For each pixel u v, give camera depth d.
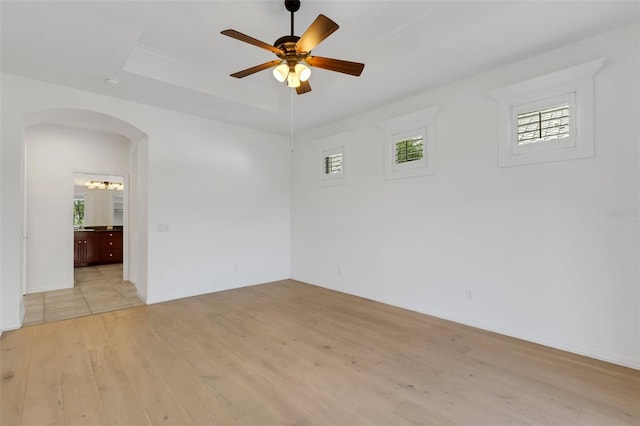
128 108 4.07
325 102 4.11
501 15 2.32
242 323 3.48
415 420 1.85
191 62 3.59
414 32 2.87
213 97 3.96
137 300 4.39
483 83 3.27
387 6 2.61
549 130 2.85
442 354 2.71
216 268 4.91
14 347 2.82
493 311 3.22
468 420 1.85
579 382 2.25
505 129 3.10
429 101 3.74
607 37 2.54
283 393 2.13
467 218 3.41
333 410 1.95
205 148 4.79
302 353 2.74
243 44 3.20
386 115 4.21
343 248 4.87
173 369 2.44
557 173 2.80
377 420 1.85
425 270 3.80
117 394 2.10
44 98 3.48
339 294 4.73
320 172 5.25
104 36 2.66
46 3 2.25
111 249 7.59
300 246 5.68
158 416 1.88
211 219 4.85
